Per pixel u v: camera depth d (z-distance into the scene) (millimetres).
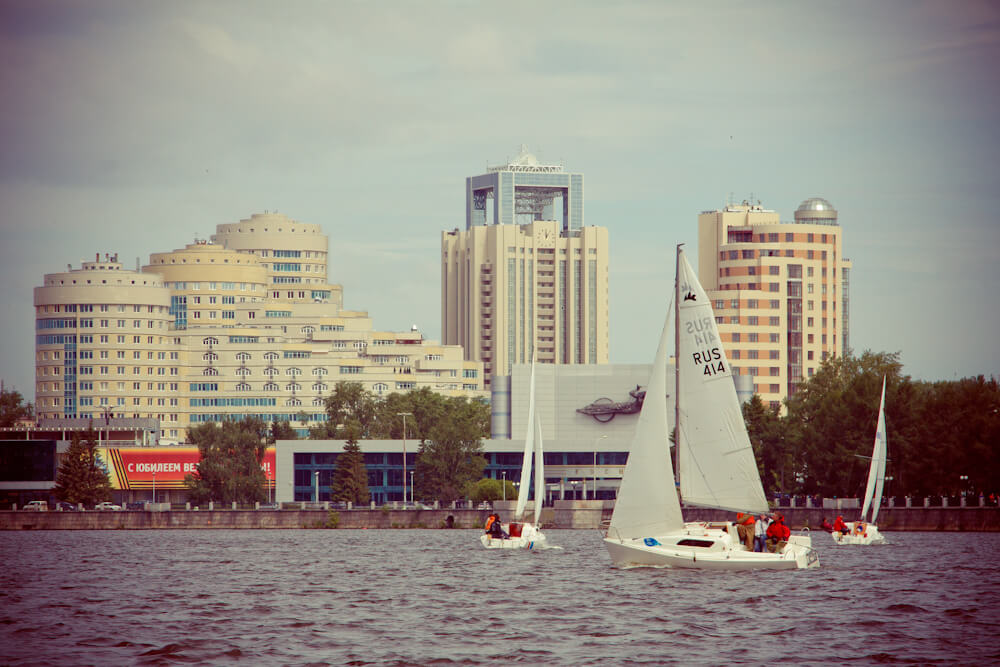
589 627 160750
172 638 157375
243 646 150500
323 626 166125
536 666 137375
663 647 147000
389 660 141375
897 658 140875
